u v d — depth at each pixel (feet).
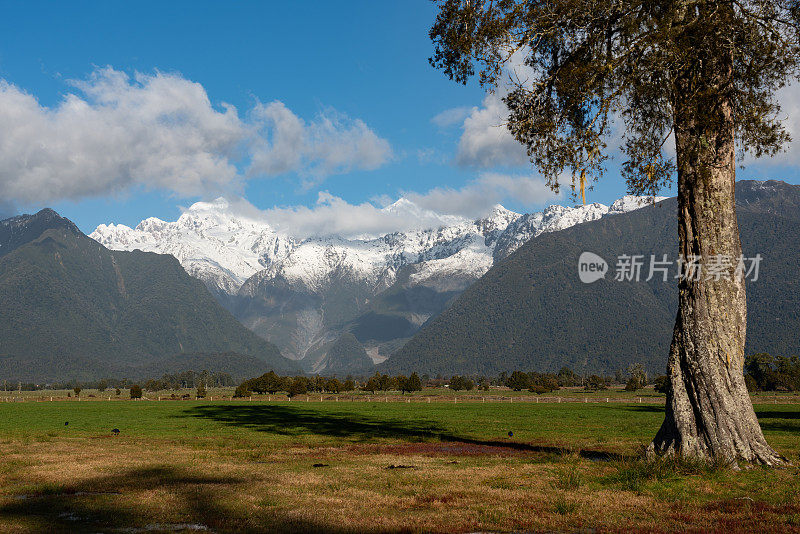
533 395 551.18
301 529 39.63
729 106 65.92
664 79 65.51
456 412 254.88
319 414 237.04
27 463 74.23
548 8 67.67
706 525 40.40
